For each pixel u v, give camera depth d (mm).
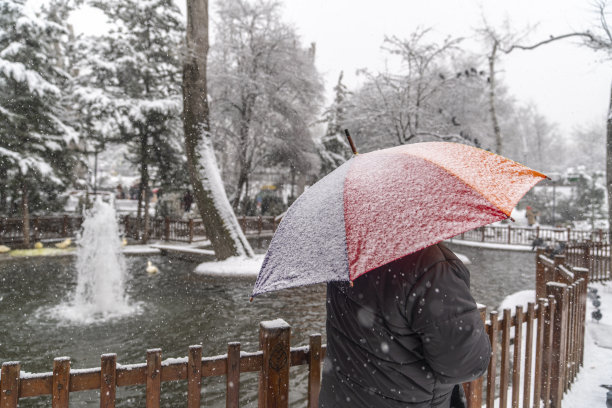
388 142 29547
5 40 17672
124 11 20281
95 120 20203
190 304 10141
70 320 8727
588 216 31750
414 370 1681
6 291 11086
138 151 21828
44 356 6855
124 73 20688
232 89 28547
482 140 30672
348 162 2096
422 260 1654
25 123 17703
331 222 1703
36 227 19391
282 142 29281
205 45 15570
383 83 26328
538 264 8375
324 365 1945
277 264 1803
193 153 15445
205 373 2258
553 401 3691
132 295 10961
